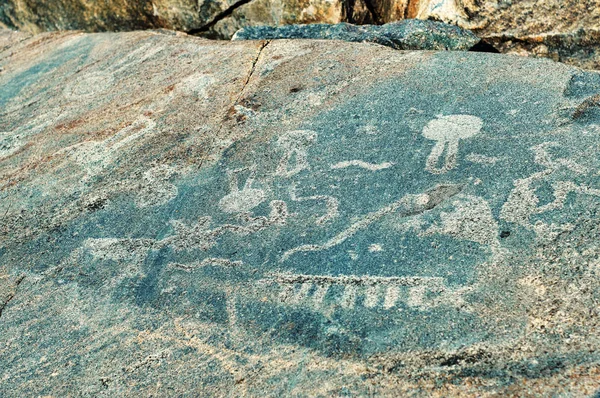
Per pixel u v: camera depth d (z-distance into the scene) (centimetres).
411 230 154
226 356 134
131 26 384
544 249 139
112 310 154
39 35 354
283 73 239
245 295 149
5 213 204
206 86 244
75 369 140
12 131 253
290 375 126
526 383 112
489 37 288
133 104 247
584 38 265
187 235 174
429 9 303
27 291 167
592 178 155
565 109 183
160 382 132
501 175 165
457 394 114
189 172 200
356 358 126
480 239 146
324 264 151
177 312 149
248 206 179
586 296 125
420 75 217
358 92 216
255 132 210
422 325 129
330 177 181
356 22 332
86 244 180
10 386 140
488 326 125
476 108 194
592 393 107
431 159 178
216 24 356
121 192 199
